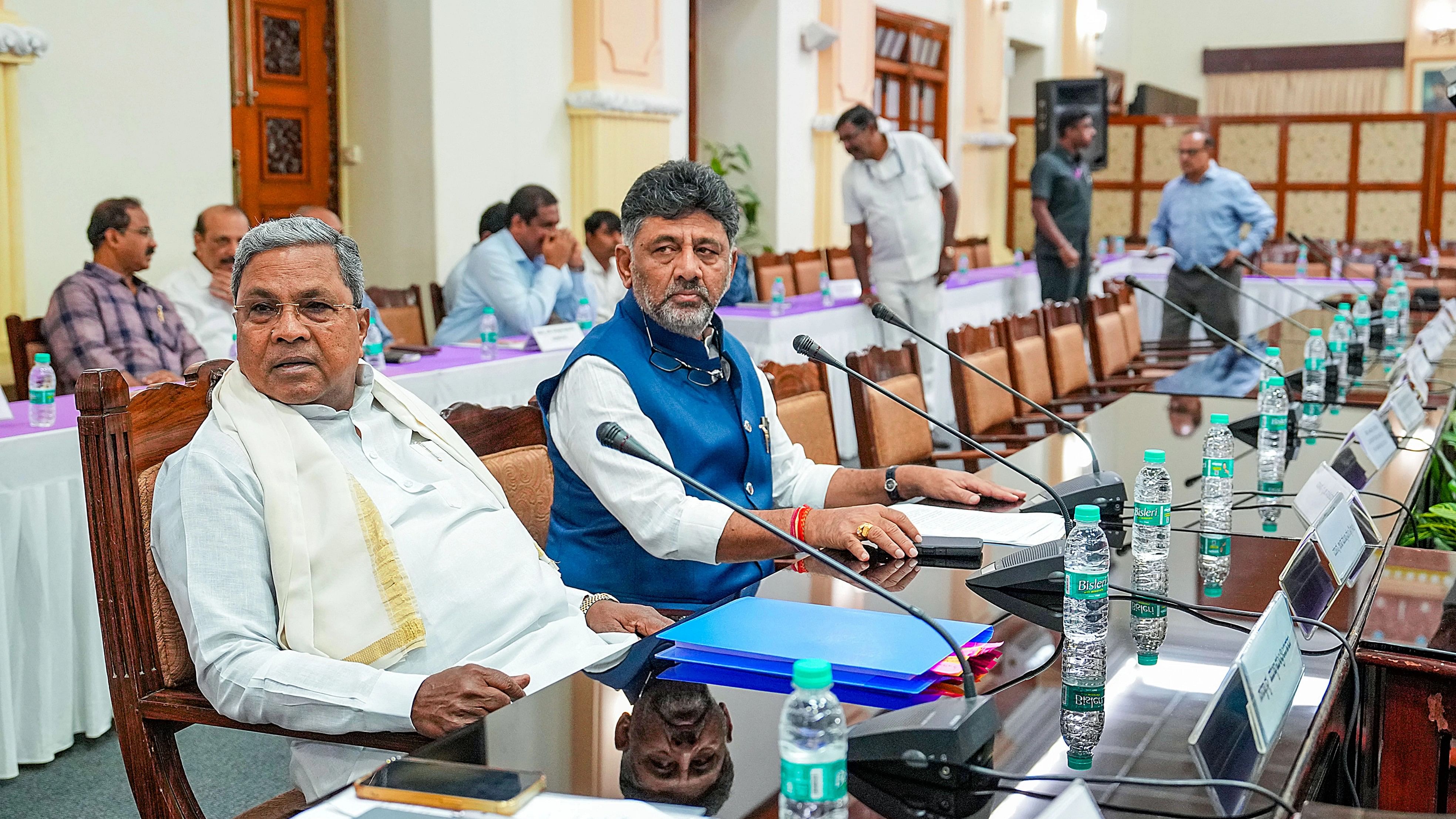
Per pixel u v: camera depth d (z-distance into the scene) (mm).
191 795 1582
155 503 1552
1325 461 2354
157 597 1580
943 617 1568
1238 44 16484
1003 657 1412
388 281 6309
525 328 4945
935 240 6086
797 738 982
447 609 1637
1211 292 7043
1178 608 1597
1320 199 10742
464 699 1409
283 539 1527
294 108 6082
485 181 6391
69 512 2660
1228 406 3514
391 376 3639
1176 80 16781
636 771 1108
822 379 2926
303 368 1597
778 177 8758
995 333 4023
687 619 1529
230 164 5301
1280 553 1911
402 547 1627
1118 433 3084
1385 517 2203
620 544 2006
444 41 6062
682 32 7578
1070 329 4742
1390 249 9281
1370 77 15922
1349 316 5344
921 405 3285
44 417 2693
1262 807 1031
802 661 935
